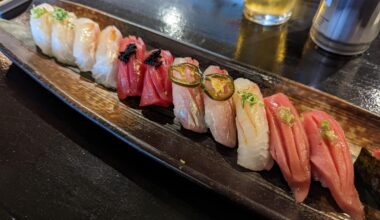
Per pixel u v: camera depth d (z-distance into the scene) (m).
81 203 0.17
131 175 0.18
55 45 0.23
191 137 0.20
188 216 0.17
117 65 0.22
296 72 0.25
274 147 0.18
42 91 0.22
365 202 0.17
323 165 0.17
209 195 0.18
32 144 0.19
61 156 0.19
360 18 0.24
